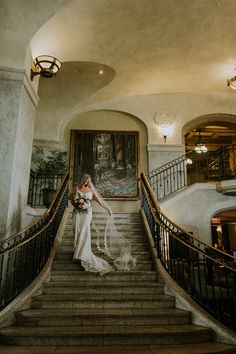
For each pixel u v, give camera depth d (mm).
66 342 3361
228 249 15016
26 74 5688
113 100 10250
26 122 5883
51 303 4121
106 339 3391
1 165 5125
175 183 9820
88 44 6969
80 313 3803
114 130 10406
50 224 5516
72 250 5754
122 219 7363
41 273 4691
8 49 5656
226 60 8375
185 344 3432
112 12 6012
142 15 6297
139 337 3424
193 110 10602
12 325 3639
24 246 4941
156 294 4426
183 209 8273
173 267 5184
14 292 4184
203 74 9219
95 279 4816
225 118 10867
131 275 4953
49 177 7844
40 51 6438
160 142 10258
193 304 4023
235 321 3879
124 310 4008
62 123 10000
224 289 5258
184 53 7941
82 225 5250
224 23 6801
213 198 8422
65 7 5504
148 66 8492
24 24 5602
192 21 6672
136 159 10172
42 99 9539
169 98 10664
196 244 8008
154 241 5785
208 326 3666
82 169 9922
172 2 6020
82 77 8977
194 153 13125
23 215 5762
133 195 9828
